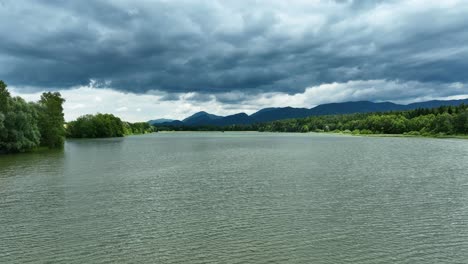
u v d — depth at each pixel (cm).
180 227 3008
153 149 12438
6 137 10044
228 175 5800
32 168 6838
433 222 3094
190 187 4756
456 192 4288
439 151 10162
